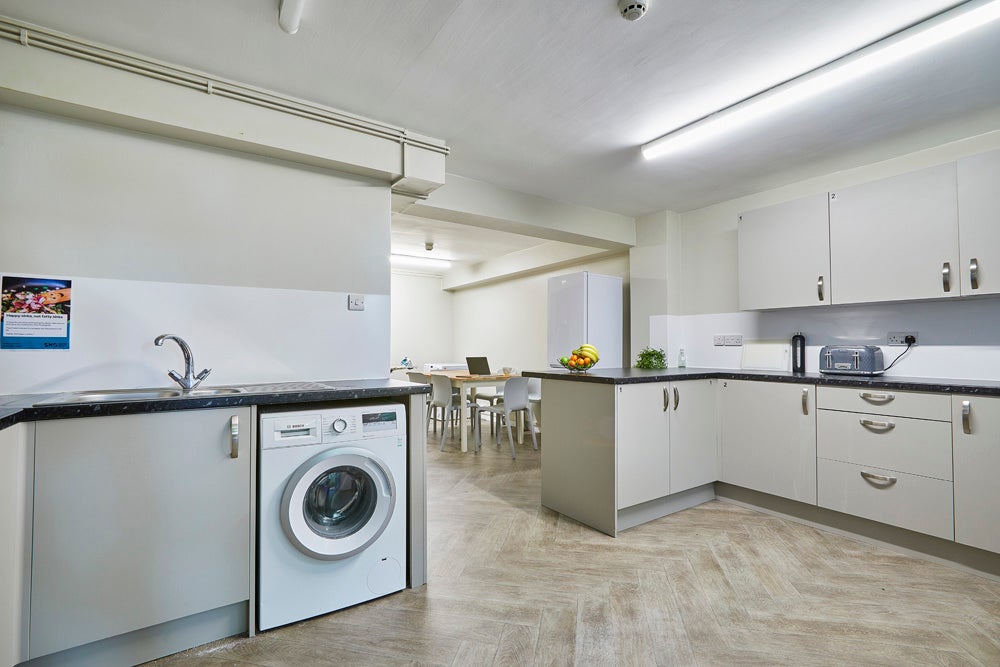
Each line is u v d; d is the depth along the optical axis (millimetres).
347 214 2639
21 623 1455
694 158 3119
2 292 1885
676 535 2725
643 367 4129
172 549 1674
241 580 1789
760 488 3053
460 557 2453
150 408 1627
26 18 1786
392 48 1994
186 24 1829
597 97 2395
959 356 2764
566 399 3051
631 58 2064
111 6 1723
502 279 7309
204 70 2145
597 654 1665
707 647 1701
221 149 2309
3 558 1366
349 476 2041
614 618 1886
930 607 1958
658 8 1747
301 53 2027
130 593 1606
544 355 6543
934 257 2615
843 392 2674
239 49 1994
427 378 5594
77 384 1999
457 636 1779
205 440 1738
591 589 2117
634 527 2850
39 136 1953
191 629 1737
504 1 1715
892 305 3043
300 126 2365
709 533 2754
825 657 1644
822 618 1880
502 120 2633
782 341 3631
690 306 4297
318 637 1784
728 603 1993
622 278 5086
